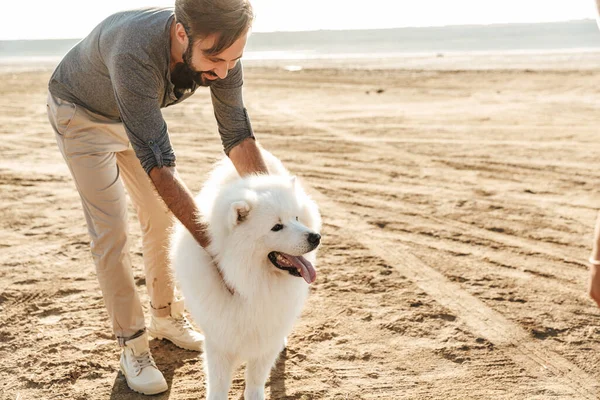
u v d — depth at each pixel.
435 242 5.92
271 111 14.50
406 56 40.94
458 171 8.62
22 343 4.09
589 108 13.56
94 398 3.53
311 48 63.81
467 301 4.68
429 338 4.16
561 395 3.54
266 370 3.45
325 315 4.48
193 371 3.84
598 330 4.24
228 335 3.19
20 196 7.63
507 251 5.67
